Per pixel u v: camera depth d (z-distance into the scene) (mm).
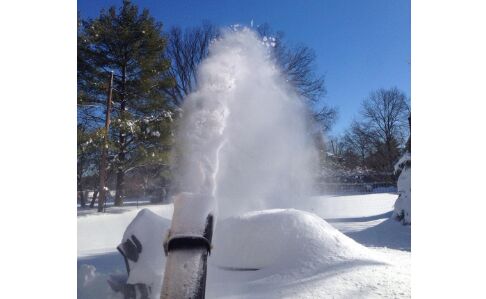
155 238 4707
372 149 57625
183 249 2123
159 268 4535
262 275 4785
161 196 24531
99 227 15172
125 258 4664
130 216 17859
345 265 4770
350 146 59406
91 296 4727
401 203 14398
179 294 2047
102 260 7242
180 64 27375
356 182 45281
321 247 5086
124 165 22422
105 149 19875
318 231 5328
